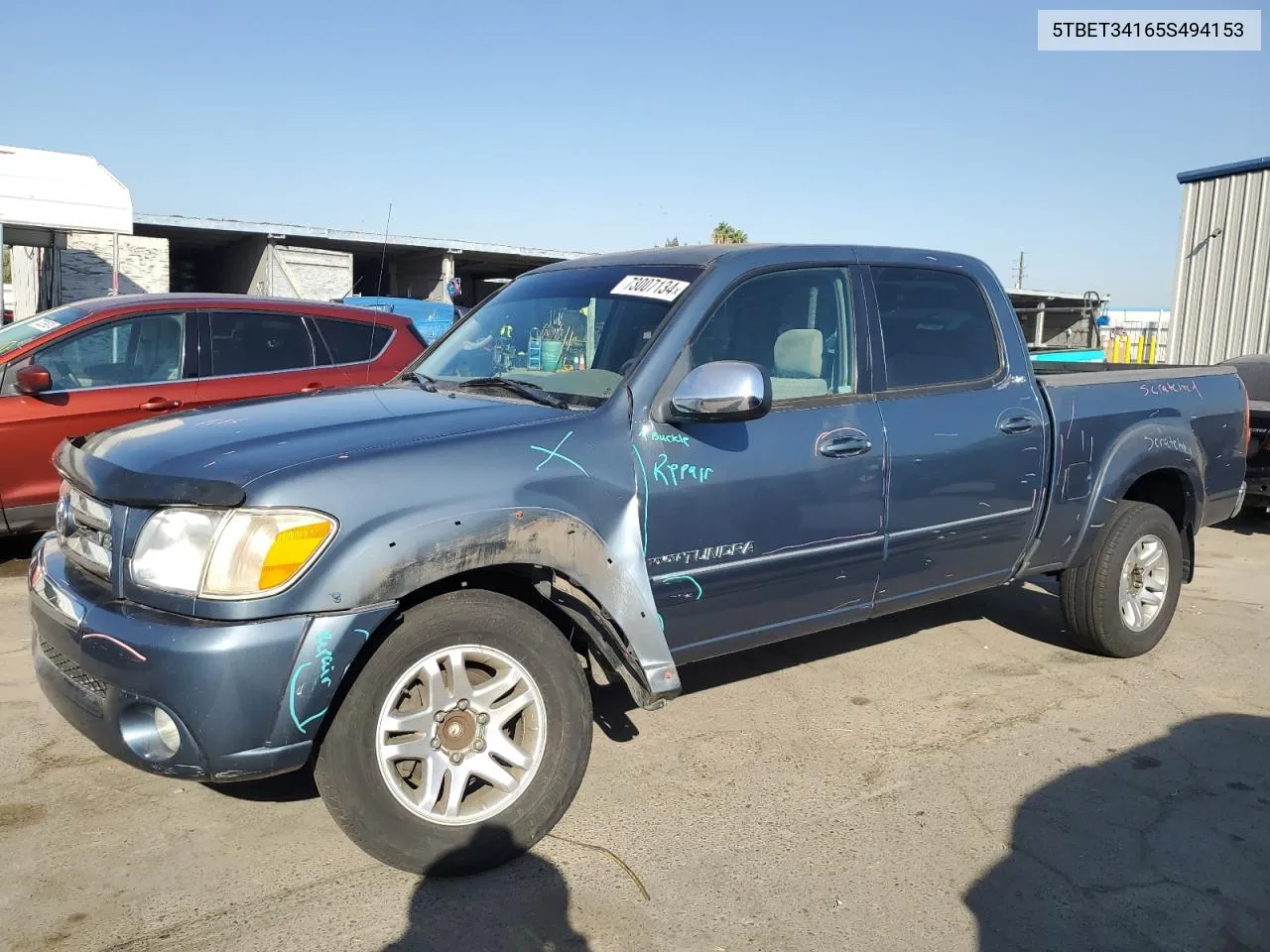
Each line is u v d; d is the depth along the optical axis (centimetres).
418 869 297
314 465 281
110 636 271
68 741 388
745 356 369
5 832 323
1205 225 1320
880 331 410
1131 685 477
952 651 523
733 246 396
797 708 442
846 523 387
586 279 414
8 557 671
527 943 273
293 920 279
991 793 365
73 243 1778
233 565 266
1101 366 630
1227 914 295
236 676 262
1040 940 280
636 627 327
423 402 355
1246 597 647
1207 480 539
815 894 299
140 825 329
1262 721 436
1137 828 343
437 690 295
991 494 436
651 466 335
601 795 358
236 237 2131
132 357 666
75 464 312
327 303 756
